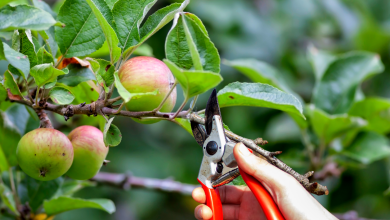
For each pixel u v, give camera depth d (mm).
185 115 957
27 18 915
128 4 972
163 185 1258
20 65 934
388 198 1649
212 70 934
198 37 934
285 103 943
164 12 983
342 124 1223
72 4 976
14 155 1095
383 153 1252
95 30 983
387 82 1731
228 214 1079
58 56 1023
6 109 1080
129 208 1736
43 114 978
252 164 951
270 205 950
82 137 993
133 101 961
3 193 1083
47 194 1115
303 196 950
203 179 979
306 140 1266
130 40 973
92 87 1023
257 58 1755
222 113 1653
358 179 1498
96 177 1242
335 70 1298
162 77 961
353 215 1272
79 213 1684
